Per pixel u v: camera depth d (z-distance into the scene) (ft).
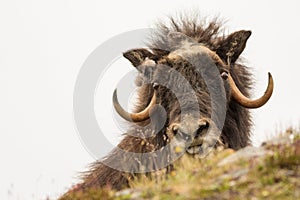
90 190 98.27
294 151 89.86
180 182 90.43
